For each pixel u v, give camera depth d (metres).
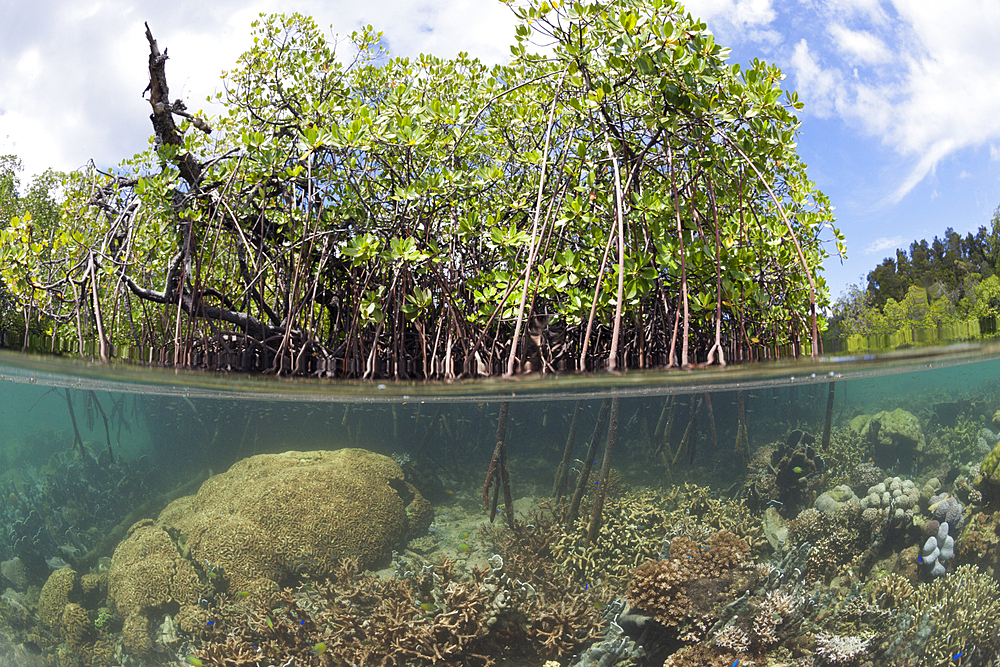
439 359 6.04
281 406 13.38
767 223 5.38
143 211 6.46
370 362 5.89
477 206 5.96
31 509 13.80
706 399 12.20
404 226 5.66
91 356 5.98
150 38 5.71
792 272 5.84
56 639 9.20
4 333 6.39
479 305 5.84
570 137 5.01
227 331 6.50
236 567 9.36
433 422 14.16
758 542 10.16
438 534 11.94
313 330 6.49
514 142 6.72
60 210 7.00
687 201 5.09
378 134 4.95
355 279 6.27
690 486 11.88
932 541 9.88
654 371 5.67
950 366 11.91
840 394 17.83
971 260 8.88
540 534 9.84
